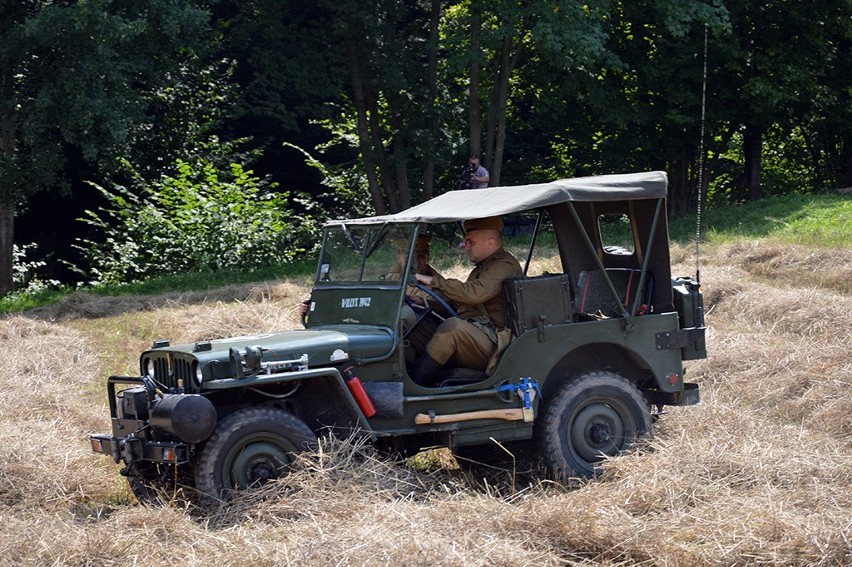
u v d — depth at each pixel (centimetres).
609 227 727
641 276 678
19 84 1950
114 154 1958
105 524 541
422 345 673
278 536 509
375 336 623
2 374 1037
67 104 1830
